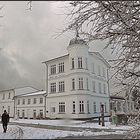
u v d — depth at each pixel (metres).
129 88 10.47
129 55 9.73
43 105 48.12
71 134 13.98
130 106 11.84
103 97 47.53
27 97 54.34
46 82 47.47
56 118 43.50
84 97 40.34
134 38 9.45
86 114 39.88
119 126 26.12
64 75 43.59
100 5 8.34
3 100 62.56
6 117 19.53
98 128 23.16
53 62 46.38
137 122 11.01
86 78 41.28
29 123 34.59
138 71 10.18
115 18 8.82
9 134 15.98
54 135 13.11
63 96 43.00
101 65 48.66
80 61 41.31
